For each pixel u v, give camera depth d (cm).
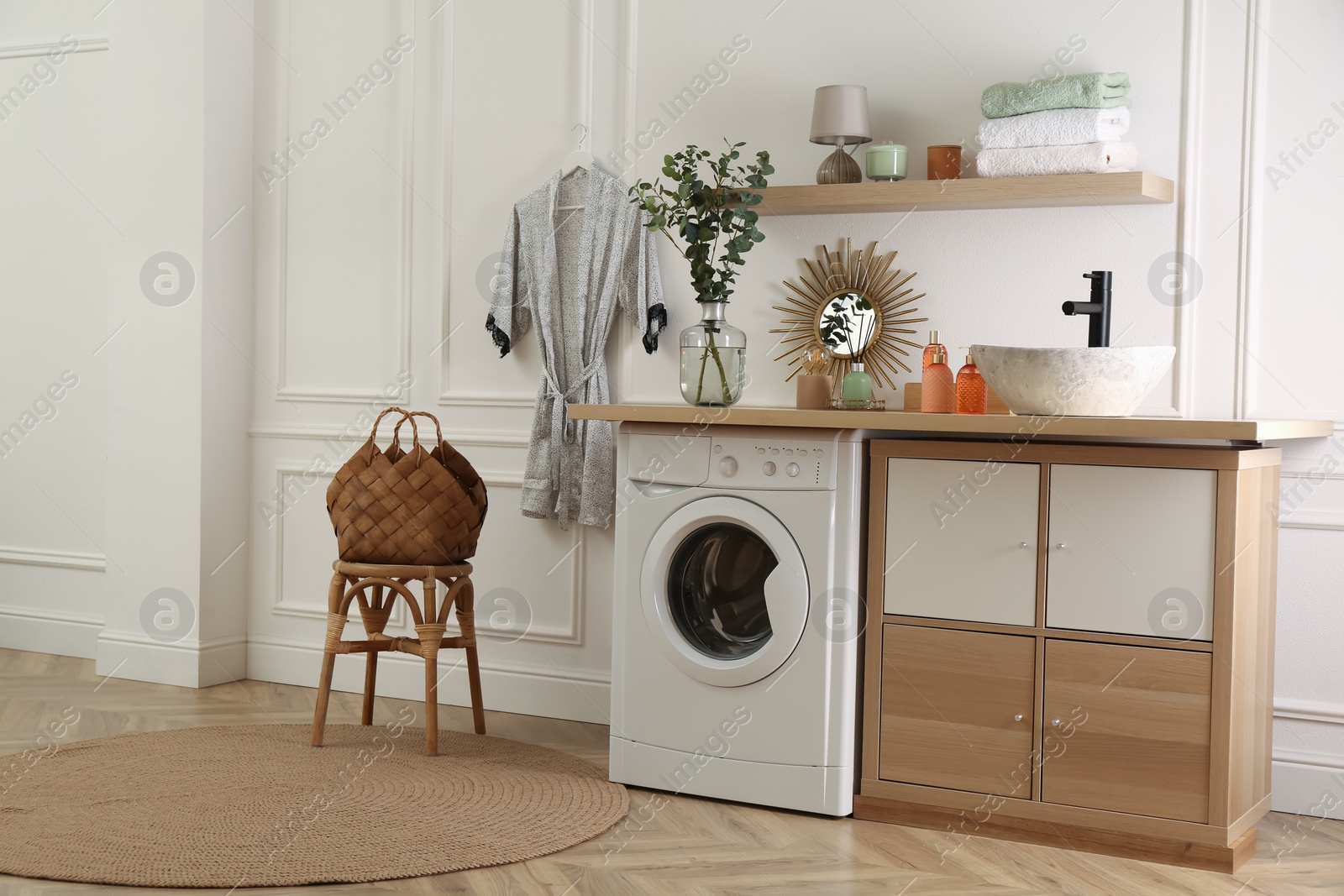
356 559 298
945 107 298
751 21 318
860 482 254
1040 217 289
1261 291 269
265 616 382
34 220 411
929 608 250
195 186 365
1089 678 235
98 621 403
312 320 375
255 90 380
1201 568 226
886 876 221
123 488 378
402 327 362
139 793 256
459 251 355
